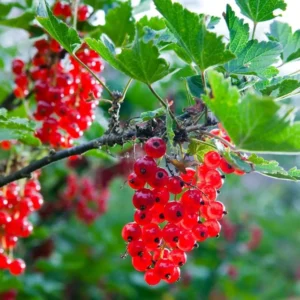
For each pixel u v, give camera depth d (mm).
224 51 297
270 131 266
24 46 733
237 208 1210
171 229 305
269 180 1714
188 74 446
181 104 754
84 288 892
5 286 620
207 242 994
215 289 1026
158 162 321
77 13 462
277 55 333
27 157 469
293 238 1386
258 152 280
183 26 299
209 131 324
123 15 452
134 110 763
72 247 896
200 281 969
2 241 427
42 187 758
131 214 1179
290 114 259
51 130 422
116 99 334
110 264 882
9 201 427
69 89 430
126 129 330
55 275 874
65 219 796
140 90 725
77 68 431
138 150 600
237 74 328
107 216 1140
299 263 1337
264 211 1462
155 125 319
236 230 1026
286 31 384
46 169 746
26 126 372
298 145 267
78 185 766
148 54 300
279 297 1221
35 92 428
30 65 461
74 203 769
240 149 281
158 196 308
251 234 1061
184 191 333
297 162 1524
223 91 263
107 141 330
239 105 263
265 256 1202
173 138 306
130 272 922
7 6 463
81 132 433
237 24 340
